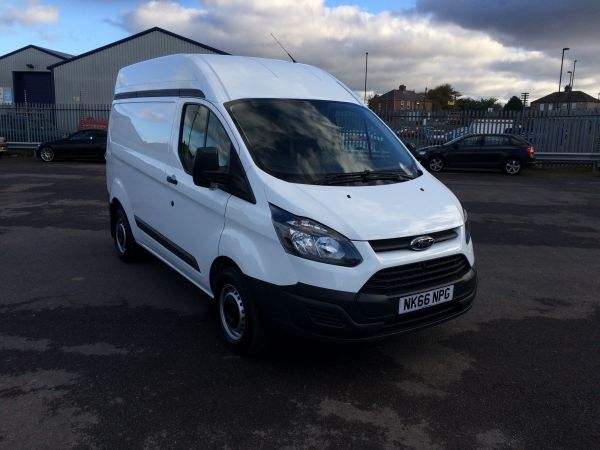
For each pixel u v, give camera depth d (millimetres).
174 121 4949
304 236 3428
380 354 4156
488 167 19672
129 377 3699
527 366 4004
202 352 4109
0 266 6285
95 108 25891
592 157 20984
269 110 4375
